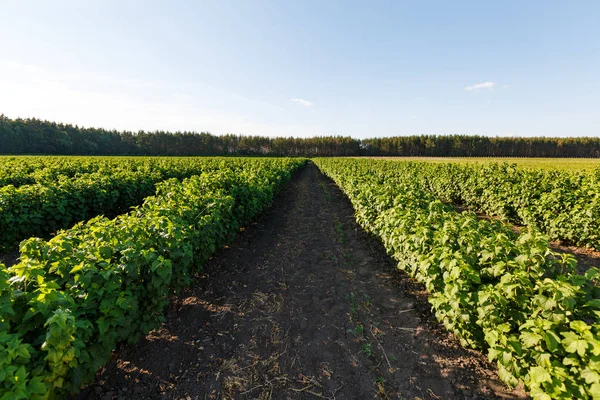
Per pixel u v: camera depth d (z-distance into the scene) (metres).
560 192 9.41
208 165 21.55
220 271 6.54
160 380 3.50
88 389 3.26
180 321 4.65
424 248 4.72
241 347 4.15
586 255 8.15
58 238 3.46
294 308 5.20
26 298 2.53
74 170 16.81
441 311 3.98
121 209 11.55
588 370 2.28
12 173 13.38
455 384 3.47
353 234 9.77
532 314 2.88
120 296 3.16
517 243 3.84
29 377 2.30
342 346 4.20
